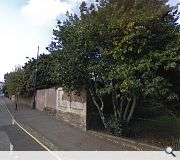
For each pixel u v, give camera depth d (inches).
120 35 698.2
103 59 780.6
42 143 741.9
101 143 727.1
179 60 641.6
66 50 868.6
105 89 786.8
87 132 922.1
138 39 664.4
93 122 954.1
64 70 874.8
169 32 689.0
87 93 965.2
